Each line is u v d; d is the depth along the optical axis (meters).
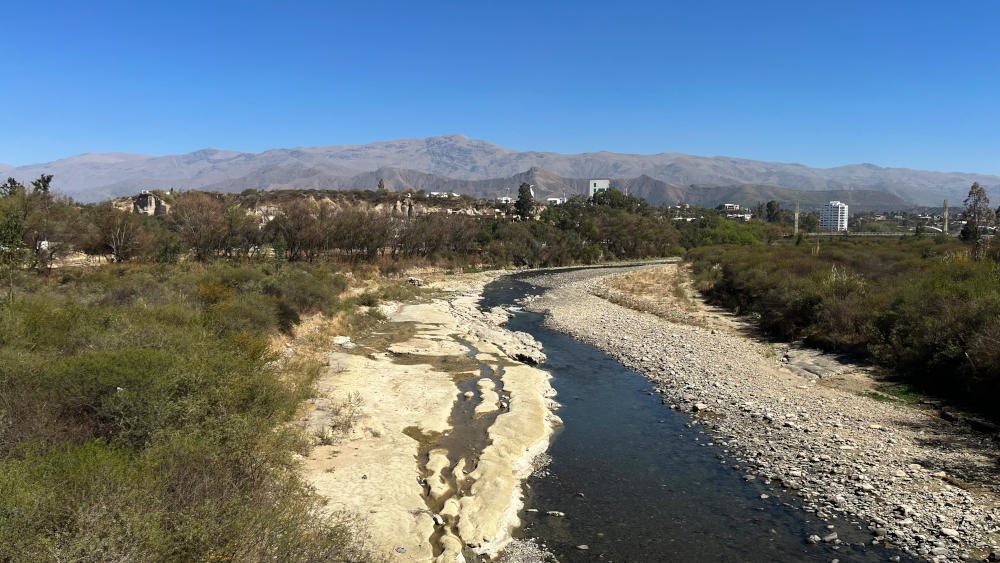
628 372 22.06
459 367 21.45
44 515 5.62
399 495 10.29
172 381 9.50
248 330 18.23
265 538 6.46
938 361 16.36
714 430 15.05
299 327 23.47
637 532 9.82
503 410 16.52
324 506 9.26
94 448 7.44
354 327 27.61
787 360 21.83
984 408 14.62
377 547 8.31
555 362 23.91
